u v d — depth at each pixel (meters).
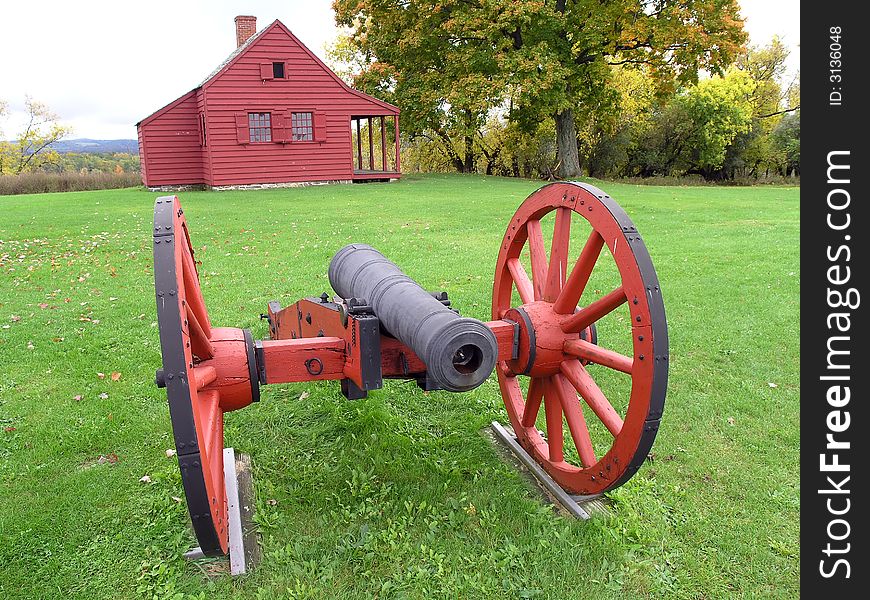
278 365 2.99
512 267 3.84
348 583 2.80
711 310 6.55
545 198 3.38
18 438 4.03
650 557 2.98
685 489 3.51
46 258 9.61
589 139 34.97
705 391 4.73
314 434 4.08
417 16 25.52
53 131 50.50
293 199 17.33
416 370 3.04
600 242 2.93
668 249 9.69
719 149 35.84
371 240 10.74
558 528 3.13
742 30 23.58
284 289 7.61
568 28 24.59
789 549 3.02
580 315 3.06
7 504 3.34
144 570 2.87
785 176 39.72
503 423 4.27
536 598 2.72
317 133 22.25
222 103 20.78
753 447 3.93
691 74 24.53
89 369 5.12
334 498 3.42
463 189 20.02
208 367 2.81
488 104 25.39
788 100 45.34
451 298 7.02
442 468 3.67
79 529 3.14
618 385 4.80
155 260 2.31
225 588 2.76
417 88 26.22
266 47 21.02
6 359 5.34
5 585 2.76
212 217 13.67
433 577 2.83
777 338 5.73
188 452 2.19
